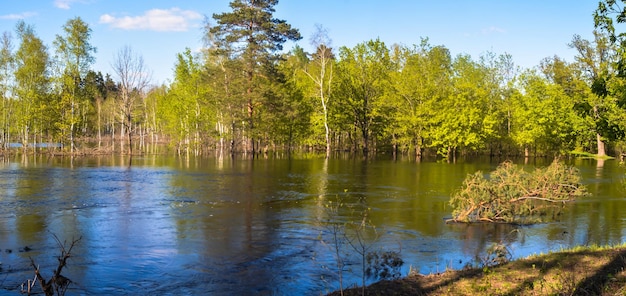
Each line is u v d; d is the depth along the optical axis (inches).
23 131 2282.2
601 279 317.1
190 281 373.4
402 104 2180.1
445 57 2721.5
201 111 2218.3
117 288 354.6
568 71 2116.1
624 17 315.6
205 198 796.0
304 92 2343.8
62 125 1939.0
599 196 866.1
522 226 602.2
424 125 2076.8
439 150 2237.9
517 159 2142.0
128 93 2158.0
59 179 1062.4
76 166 1445.6
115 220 603.5
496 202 628.7
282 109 1873.8
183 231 546.3
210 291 351.6
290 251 464.8
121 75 2076.8
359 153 2554.1
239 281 374.6
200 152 2329.0
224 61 1916.8
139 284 364.5
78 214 639.8
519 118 2187.5
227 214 653.9
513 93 2413.9
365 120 2167.8
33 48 2034.9
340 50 2169.0
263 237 521.3
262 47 1796.3
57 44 1957.4
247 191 885.8
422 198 820.6
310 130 2354.8
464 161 1926.7
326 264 421.4
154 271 397.1
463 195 640.4
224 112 1927.9
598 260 372.8
